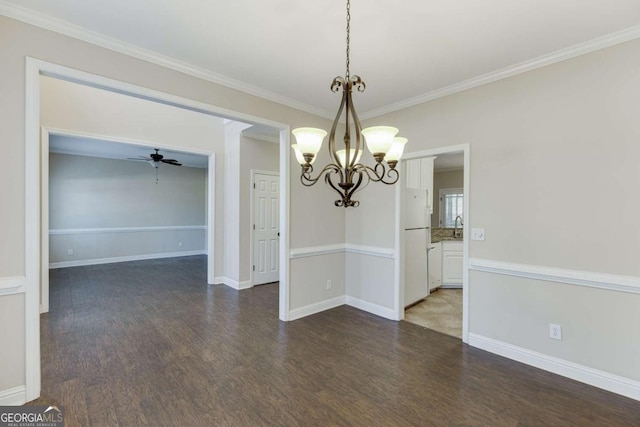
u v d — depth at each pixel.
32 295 2.02
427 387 2.25
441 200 7.72
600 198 2.25
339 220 4.18
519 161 2.64
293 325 3.44
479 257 2.89
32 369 2.03
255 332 3.23
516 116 2.66
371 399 2.10
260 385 2.25
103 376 2.34
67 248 6.71
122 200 7.45
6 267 1.94
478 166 2.90
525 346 2.61
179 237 8.46
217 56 2.55
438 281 4.99
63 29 2.10
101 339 3.00
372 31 2.17
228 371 2.44
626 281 2.13
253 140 5.18
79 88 4.10
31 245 2.02
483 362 2.63
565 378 2.38
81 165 6.86
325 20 2.05
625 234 2.15
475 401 2.09
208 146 5.22
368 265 3.95
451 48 2.38
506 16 1.98
